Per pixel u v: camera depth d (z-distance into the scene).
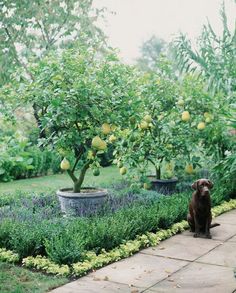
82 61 4.18
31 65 4.42
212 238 3.77
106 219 3.70
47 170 8.99
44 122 4.00
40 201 4.79
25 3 8.48
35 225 3.48
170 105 5.64
